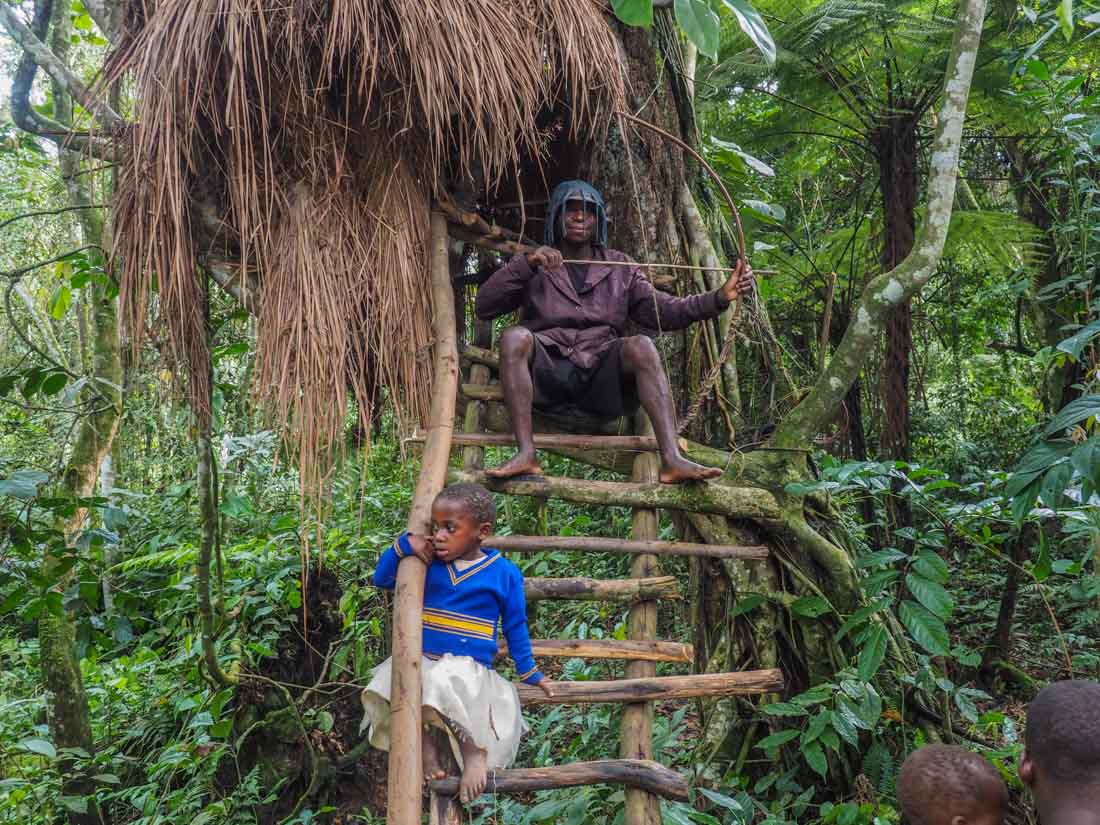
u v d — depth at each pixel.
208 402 3.40
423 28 2.98
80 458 4.56
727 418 4.16
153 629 6.20
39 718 5.55
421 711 2.50
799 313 6.57
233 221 3.26
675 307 3.62
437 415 3.14
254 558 4.83
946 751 1.84
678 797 2.62
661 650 2.94
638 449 3.48
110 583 5.75
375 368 3.46
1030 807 3.27
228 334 4.42
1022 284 4.68
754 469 3.77
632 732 2.83
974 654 3.50
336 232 3.18
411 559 2.65
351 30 2.93
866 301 3.72
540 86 3.34
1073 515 3.30
